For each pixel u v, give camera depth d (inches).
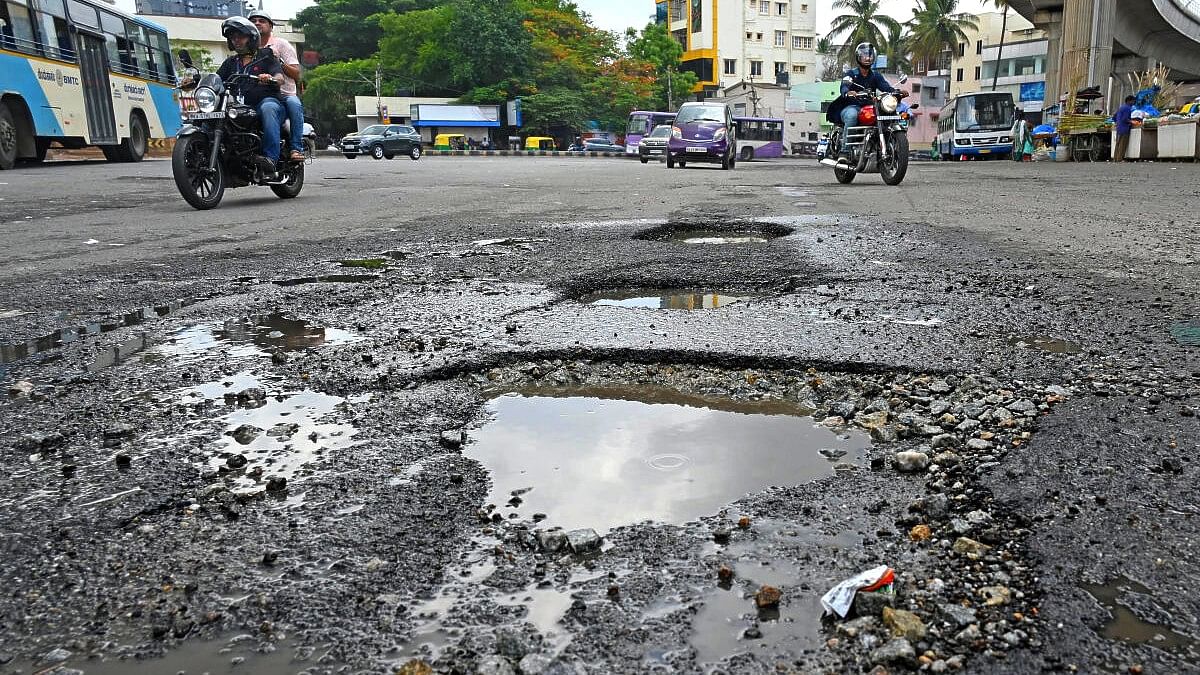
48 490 58.6
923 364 85.8
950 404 74.4
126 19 704.4
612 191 356.2
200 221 244.5
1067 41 932.6
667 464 63.3
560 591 45.1
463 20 2149.4
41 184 413.7
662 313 112.7
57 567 48.0
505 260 162.7
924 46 2276.1
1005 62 2274.9
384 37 2508.6
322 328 108.0
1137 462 58.9
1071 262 148.3
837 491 57.3
